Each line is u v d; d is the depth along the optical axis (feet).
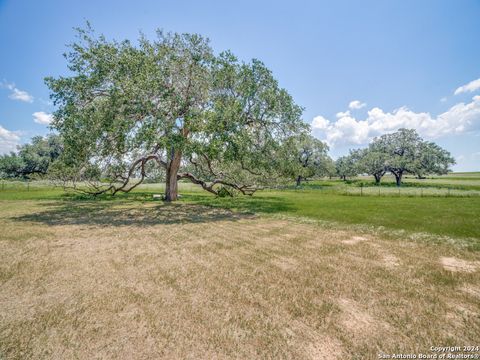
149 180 104.94
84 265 19.17
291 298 14.05
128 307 13.00
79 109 44.32
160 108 45.75
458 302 13.71
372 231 30.73
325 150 169.99
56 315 12.22
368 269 18.47
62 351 9.72
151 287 15.39
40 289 15.08
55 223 35.73
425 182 196.13
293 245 24.99
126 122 40.52
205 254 22.09
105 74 45.19
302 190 109.40
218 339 10.44
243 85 55.36
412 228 31.73
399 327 11.38
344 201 65.36
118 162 54.80
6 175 141.90
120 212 46.50
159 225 34.78
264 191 106.52
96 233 29.86
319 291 14.92
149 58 47.29
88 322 11.66
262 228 32.94
